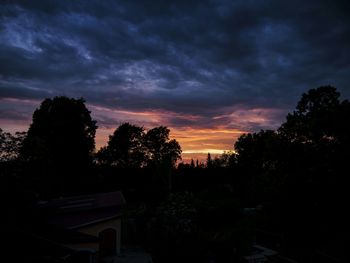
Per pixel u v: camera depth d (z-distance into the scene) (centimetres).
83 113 4616
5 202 1697
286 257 1845
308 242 1709
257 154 6172
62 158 4291
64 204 2828
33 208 1886
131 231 3197
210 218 2584
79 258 1405
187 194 3247
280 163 1895
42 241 1300
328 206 1628
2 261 1122
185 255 1652
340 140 1709
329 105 1934
